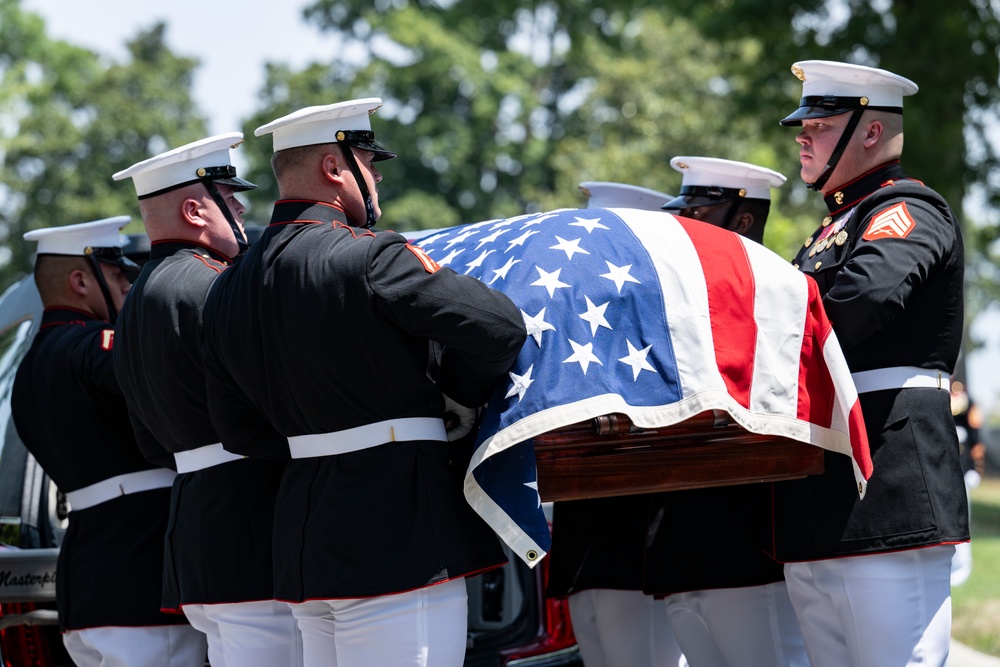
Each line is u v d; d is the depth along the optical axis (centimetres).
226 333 616
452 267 656
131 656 762
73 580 776
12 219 7106
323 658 623
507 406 583
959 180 2411
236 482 681
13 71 6806
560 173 5769
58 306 838
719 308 618
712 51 4900
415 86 6262
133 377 705
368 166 643
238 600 670
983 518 2278
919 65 2445
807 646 692
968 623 1306
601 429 599
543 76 6669
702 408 598
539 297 602
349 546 582
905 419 662
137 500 782
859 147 704
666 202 966
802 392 632
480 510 581
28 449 807
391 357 581
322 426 595
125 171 721
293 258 595
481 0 6359
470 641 843
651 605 829
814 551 661
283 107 6209
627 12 5019
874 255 645
